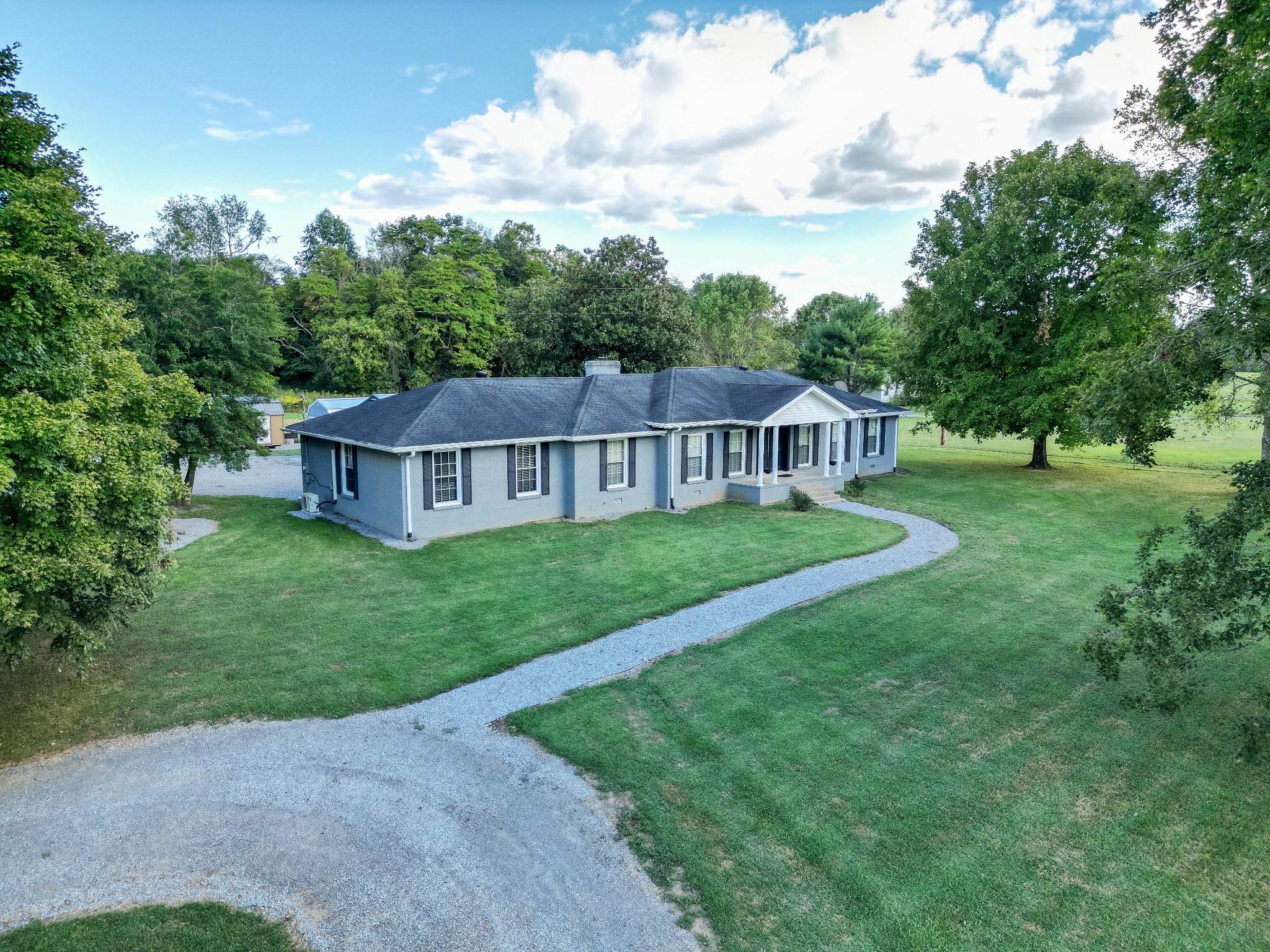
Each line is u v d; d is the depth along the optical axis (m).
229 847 6.80
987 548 18.08
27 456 7.18
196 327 21.94
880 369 49.78
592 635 12.07
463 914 5.95
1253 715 8.79
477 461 19.23
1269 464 7.65
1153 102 17.89
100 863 6.57
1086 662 10.97
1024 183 26.44
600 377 24.56
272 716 9.30
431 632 12.16
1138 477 29.14
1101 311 25.00
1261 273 7.66
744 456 24.98
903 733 8.82
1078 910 5.89
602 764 8.15
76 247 8.24
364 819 7.24
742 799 7.45
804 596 14.14
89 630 8.66
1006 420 28.38
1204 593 7.54
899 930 5.70
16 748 8.49
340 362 49.44
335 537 18.70
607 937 5.69
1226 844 6.71
